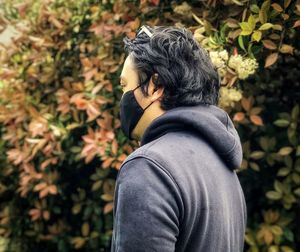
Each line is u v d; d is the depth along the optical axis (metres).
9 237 3.18
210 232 1.10
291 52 1.97
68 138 2.71
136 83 1.20
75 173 2.90
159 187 1.02
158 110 1.20
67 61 2.90
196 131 1.17
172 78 1.16
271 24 1.86
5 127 3.11
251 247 2.36
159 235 0.99
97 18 2.64
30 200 2.97
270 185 2.42
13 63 3.09
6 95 2.98
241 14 2.07
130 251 1.00
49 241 3.12
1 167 3.16
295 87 2.38
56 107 2.85
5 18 3.28
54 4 2.96
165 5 2.36
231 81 1.90
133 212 1.01
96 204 2.78
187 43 1.19
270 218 2.35
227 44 2.03
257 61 2.08
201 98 1.19
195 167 1.10
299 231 2.42
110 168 2.61
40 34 2.94
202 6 2.23
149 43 1.19
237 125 2.29
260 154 2.28
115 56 2.55
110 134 2.38
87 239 2.79
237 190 1.25
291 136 2.20
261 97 2.27
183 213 1.04
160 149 1.08
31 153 2.76
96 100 2.46
